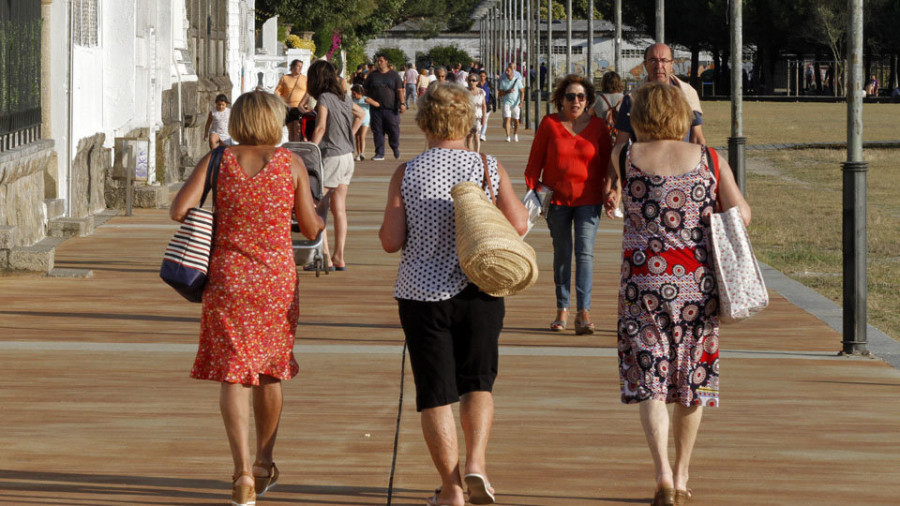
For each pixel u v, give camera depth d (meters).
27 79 44.69
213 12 96.25
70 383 25.56
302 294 37.38
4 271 39.69
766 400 24.98
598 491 19.22
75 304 35.03
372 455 20.94
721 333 32.16
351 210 61.62
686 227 18.12
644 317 18.17
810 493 19.22
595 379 26.62
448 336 17.53
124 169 58.50
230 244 18.06
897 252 52.72
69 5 50.25
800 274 45.62
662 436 17.92
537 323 33.31
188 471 19.98
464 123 18.06
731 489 19.38
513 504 18.58
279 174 18.09
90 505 18.30
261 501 18.64
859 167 29.02
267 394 18.69
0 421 22.61
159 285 38.59
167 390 25.09
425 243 17.58
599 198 31.44
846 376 27.11
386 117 97.62
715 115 198.50
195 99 80.31
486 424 17.64
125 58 62.91
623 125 28.75
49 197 50.47
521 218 17.98
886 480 19.91
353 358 28.28
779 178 94.19
